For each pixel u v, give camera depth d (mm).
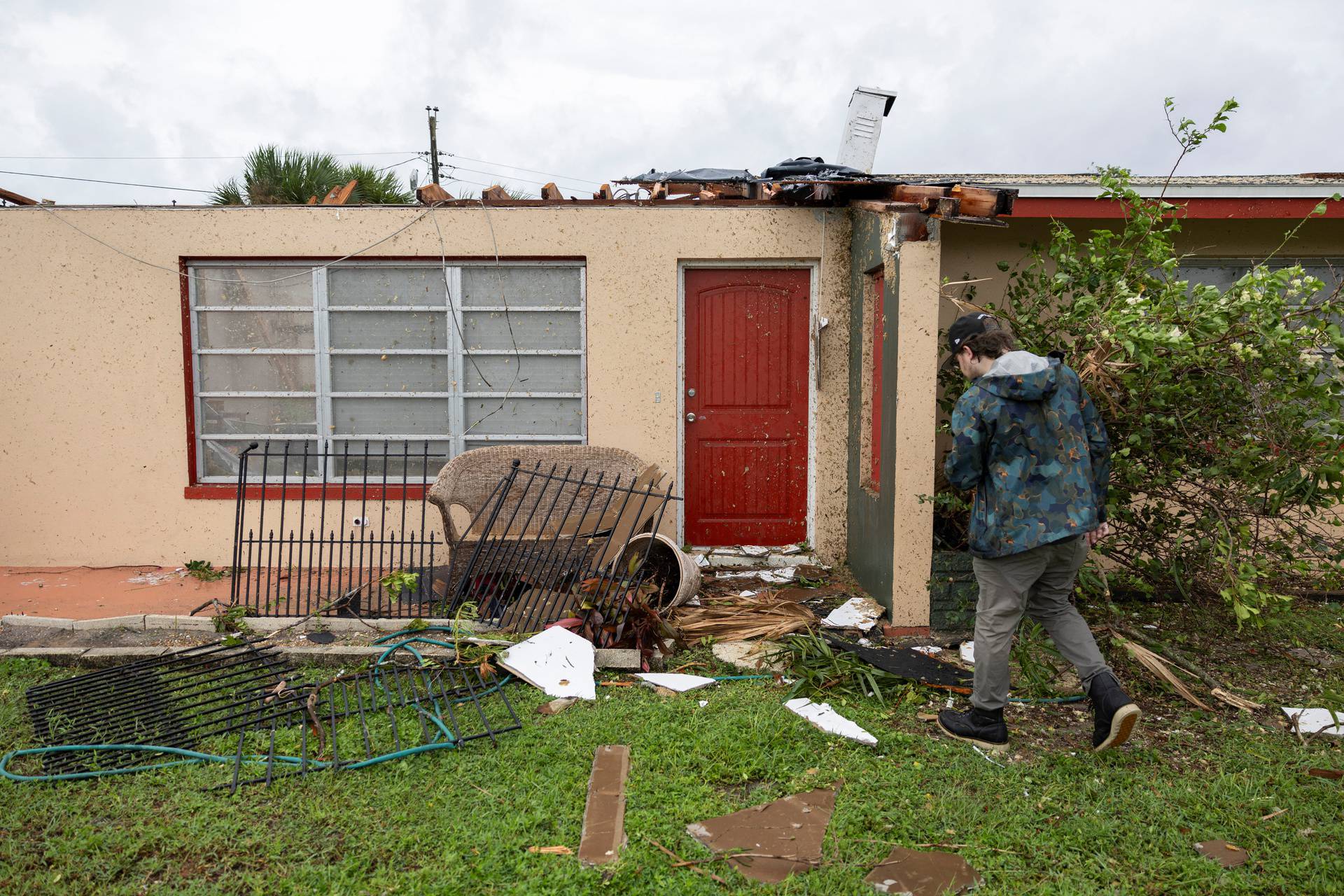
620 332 6121
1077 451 3232
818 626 4980
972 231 6105
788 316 6266
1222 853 2746
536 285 6254
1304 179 6430
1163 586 5262
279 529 6176
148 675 4184
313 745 3434
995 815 2947
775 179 6641
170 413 6172
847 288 6105
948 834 2844
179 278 6082
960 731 3514
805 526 6395
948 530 5250
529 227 6070
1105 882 2605
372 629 4777
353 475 6363
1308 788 3131
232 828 2842
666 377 6148
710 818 2922
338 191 6258
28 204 6070
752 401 6309
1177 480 4430
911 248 4770
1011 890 2562
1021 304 5199
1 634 4801
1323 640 4824
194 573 5996
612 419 6180
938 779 3205
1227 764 3348
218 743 3436
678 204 6039
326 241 6090
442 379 6316
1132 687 4109
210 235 6062
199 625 4848
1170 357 4090
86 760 3301
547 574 5176
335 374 6316
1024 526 3201
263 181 12867
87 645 4633
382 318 6277
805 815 2943
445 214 6078
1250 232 6105
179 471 6191
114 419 6156
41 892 2525
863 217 5684
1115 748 3422
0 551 6199
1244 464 4047
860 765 3297
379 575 6078
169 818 2910
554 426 6379
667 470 6207
